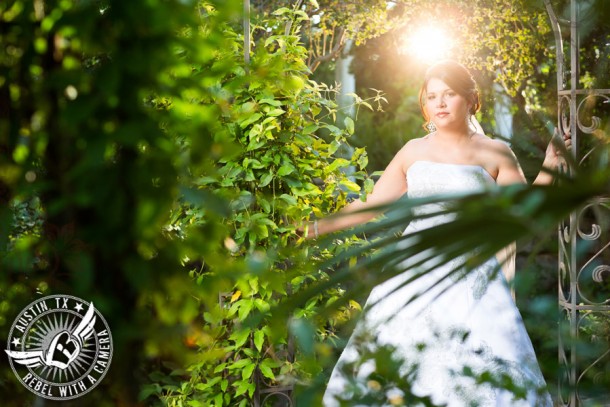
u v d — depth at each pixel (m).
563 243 3.92
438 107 3.36
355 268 0.91
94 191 1.00
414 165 3.37
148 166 1.01
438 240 0.83
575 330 3.81
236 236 2.83
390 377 1.09
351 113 3.31
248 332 2.92
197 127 1.05
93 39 1.02
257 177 3.06
